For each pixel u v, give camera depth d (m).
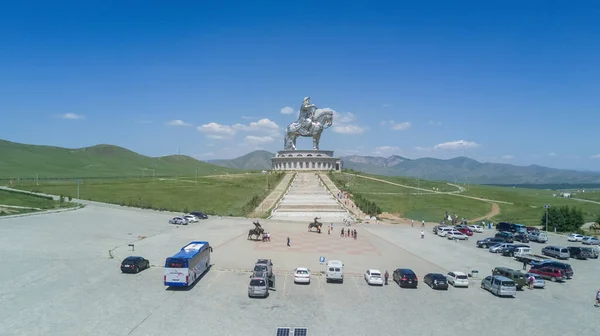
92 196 147.25
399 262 70.88
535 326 44.06
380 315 46.06
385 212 139.38
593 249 80.44
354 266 67.19
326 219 123.62
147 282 55.09
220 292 52.06
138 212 123.25
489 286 55.59
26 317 42.44
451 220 124.69
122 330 40.28
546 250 81.44
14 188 156.75
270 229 103.19
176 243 80.75
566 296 54.66
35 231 85.56
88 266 61.25
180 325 41.91
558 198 194.62
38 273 56.53
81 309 45.06
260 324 42.75
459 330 42.62
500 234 98.12
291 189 171.12
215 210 134.50
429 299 51.84
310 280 58.56
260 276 53.16
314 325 42.91
